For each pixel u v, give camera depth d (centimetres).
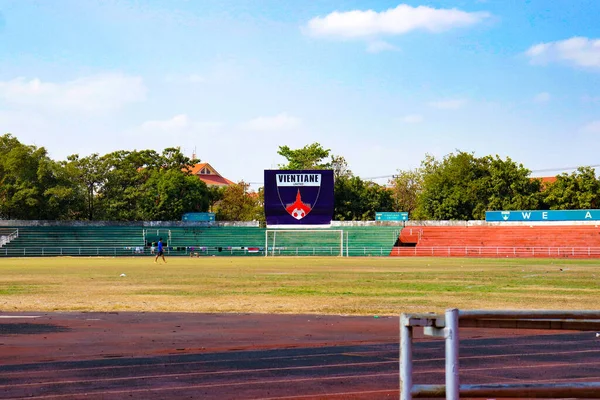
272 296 2834
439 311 2256
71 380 1121
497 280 3916
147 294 2923
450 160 11744
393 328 1812
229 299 2694
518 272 4816
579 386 581
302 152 12031
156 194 11206
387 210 12381
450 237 9675
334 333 1717
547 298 2752
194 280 3881
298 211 8206
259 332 1731
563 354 1380
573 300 2670
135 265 5991
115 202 10944
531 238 9344
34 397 995
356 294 2933
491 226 9881
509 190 11050
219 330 1772
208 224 10162
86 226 9812
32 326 1853
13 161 9906
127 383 1095
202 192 11688
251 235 9906
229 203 13350
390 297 2791
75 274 4494
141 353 1401
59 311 2258
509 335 1641
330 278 4106
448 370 541
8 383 1094
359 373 1187
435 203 11400
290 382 1107
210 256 8944
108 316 2108
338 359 1330
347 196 11838
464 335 1645
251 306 2422
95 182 11094
